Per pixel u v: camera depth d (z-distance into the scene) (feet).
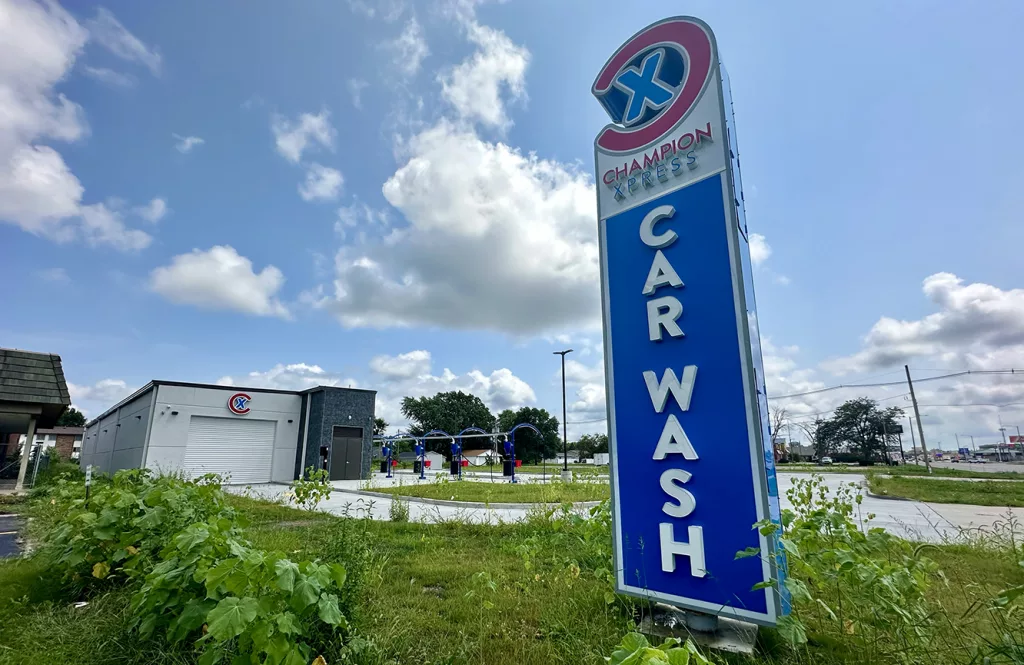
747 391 11.18
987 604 9.10
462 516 30.76
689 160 13.24
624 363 13.57
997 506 42.78
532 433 219.00
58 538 14.24
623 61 15.23
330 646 9.31
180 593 9.77
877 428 232.53
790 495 20.90
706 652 10.23
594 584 14.58
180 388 69.00
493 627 11.80
